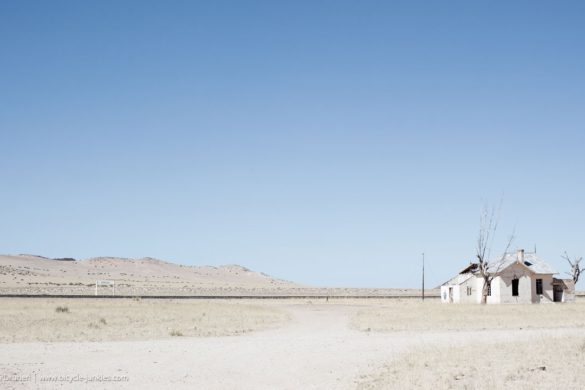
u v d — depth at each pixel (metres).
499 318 45.00
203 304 64.56
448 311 54.00
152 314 46.81
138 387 17.08
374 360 21.97
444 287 82.69
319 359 22.41
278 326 40.50
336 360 22.12
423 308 60.19
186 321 41.56
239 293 133.00
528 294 72.44
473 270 79.38
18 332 31.92
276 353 24.11
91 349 25.17
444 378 16.69
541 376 16.78
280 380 18.30
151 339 30.27
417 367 18.89
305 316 52.69
